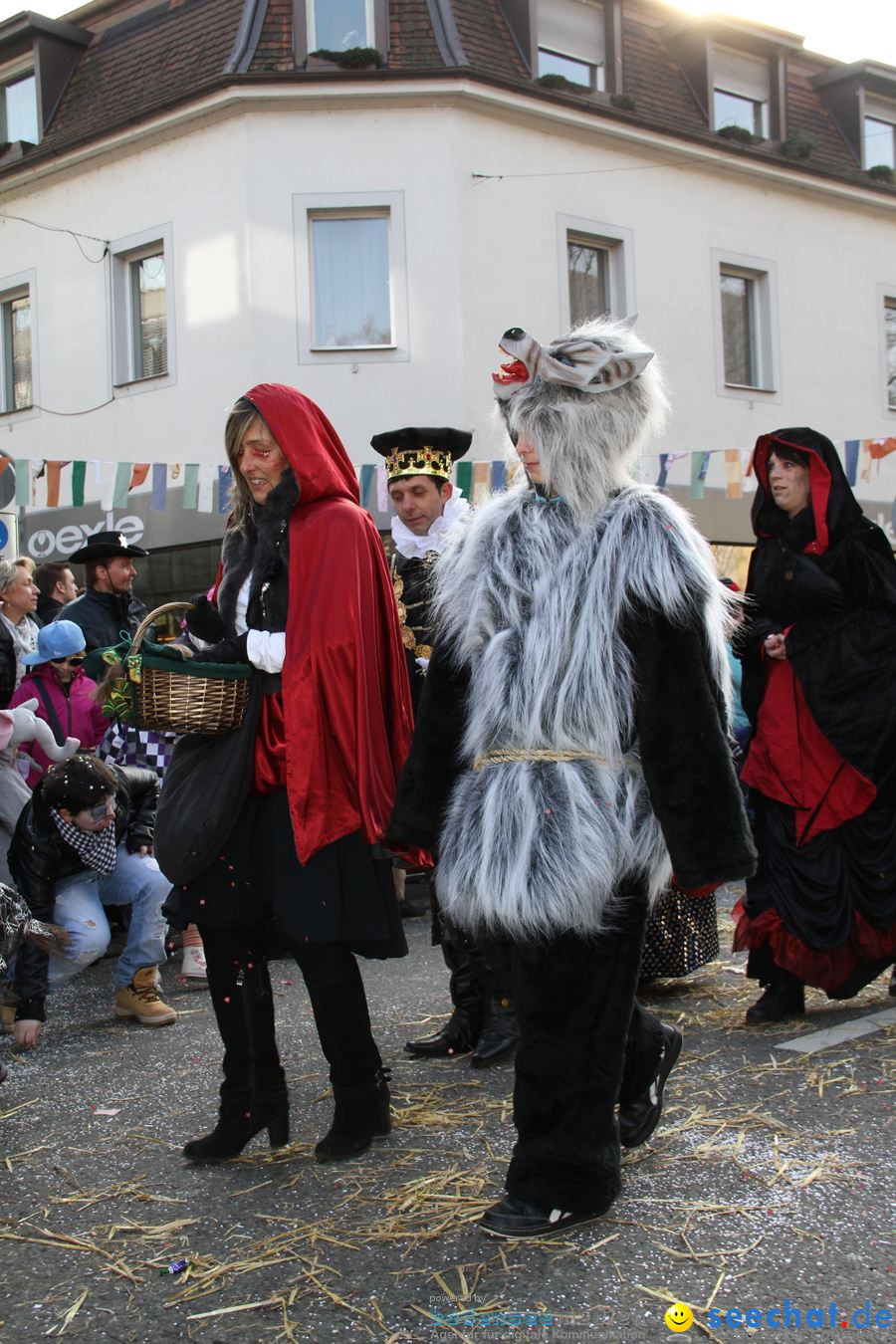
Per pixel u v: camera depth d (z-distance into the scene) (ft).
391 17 48.03
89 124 52.34
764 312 57.31
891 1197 9.29
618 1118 9.80
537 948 8.47
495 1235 8.69
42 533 52.90
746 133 55.31
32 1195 10.07
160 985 18.17
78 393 53.16
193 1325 7.82
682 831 8.21
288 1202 9.59
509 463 9.69
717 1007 14.97
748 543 56.29
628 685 8.40
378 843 9.68
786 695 14.24
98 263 52.11
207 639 10.40
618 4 53.16
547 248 49.37
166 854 9.89
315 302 47.70
